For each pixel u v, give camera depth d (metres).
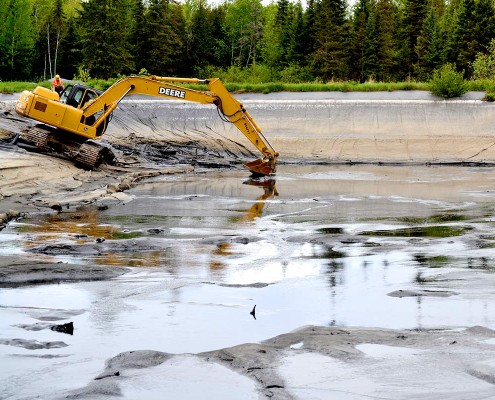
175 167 36.97
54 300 11.75
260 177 34.62
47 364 8.80
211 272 14.02
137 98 47.88
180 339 9.81
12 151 29.53
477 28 67.38
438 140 44.25
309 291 12.53
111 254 15.64
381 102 47.34
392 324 10.52
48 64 87.06
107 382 8.09
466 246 16.70
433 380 8.20
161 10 75.75
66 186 26.84
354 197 26.83
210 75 78.19
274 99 49.91
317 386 8.05
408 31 73.81
